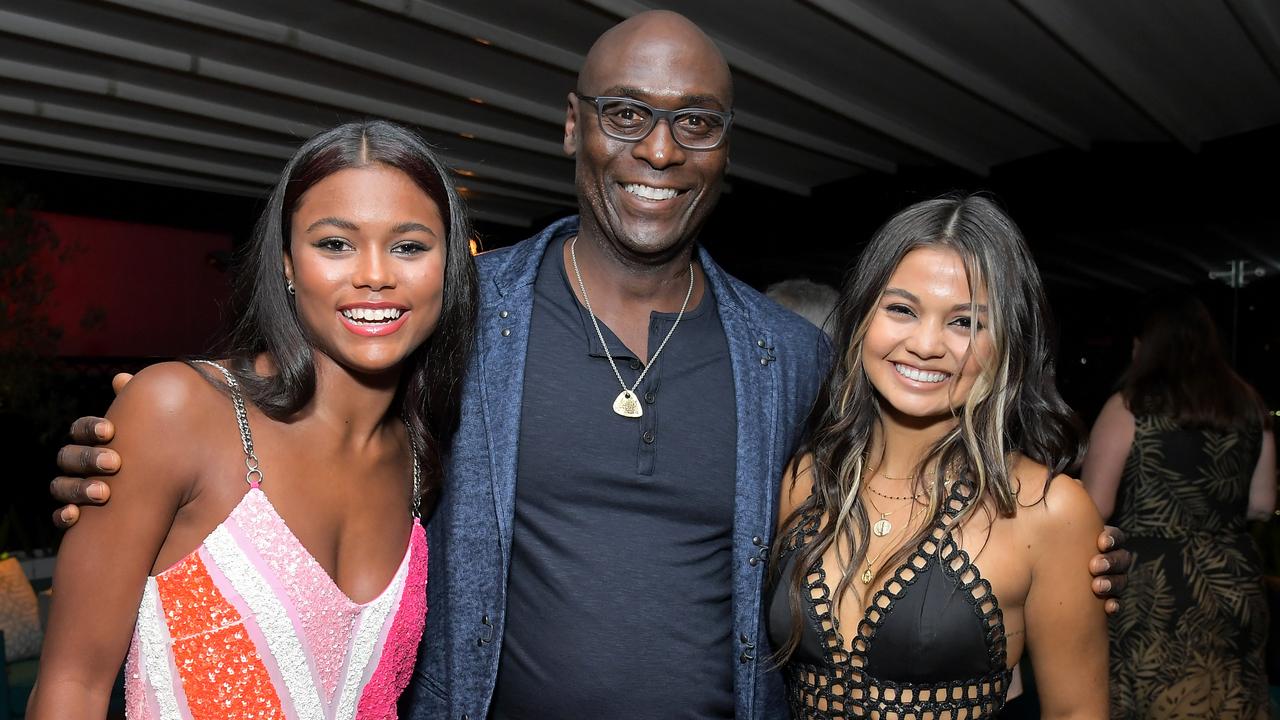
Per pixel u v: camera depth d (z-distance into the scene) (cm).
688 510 180
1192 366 309
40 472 679
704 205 187
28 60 532
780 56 513
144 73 552
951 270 162
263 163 753
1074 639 162
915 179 746
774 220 844
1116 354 1112
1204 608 303
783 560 180
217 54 531
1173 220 643
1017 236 165
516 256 197
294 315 140
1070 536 160
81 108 609
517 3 464
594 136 183
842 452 179
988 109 596
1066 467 169
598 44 187
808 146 672
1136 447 312
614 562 174
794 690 178
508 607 179
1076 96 567
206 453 132
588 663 170
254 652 132
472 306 161
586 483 178
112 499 127
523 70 559
